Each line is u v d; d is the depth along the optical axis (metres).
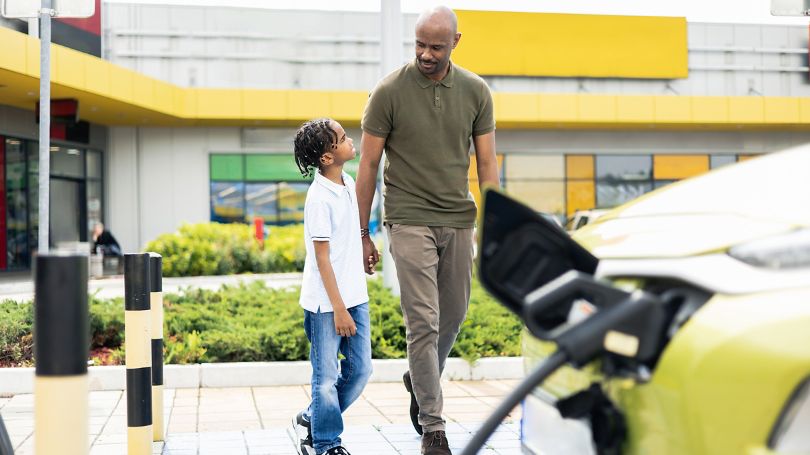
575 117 24.41
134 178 24.61
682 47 26.12
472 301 9.23
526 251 1.99
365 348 3.94
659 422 1.79
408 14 25.50
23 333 6.98
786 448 1.63
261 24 24.20
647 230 2.23
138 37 23.62
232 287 10.48
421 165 4.01
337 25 24.55
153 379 4.54
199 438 4.61
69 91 18.64
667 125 25.70
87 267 2.01
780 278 1.72
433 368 3.91
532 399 2.46
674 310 1.85
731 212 2.06
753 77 26.52
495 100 24.02
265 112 23.09
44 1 6.09
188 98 22.69
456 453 4.14
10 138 20.52
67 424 1.95
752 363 1.65
